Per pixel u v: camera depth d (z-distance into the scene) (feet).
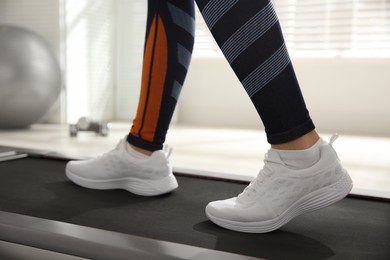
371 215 3.54
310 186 2.93
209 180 4.75
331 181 2.94
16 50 9.73
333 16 11.43
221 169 6.25
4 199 3.85
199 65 12.59
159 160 4.01
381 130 11.03
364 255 2.70
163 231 3.09
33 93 9.93
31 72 9.80
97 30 12.46
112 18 12.93
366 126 11.16
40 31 11.75
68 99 11.75
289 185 2.92
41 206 3.67
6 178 4.66
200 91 12.66
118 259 2.66
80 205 3.72
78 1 11.75
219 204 3.19
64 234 2.85
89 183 4.27
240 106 12.29
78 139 9.11
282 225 3.01
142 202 3.85
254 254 2.68
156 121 3.95
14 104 9.84
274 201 2.96
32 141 8.73
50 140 8.91
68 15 11.53
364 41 11.27
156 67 3.80
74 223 3.24
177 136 9.80
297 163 2.90
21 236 2.97
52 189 4.24
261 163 6.77
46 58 10.16
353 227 3.23
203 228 3.16
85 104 12.32
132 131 4.09
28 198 3.90
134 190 4.11
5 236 3.03
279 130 2.82
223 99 12.45
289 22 11.88
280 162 2.93
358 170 6.39
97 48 12.52
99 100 12.78
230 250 2.74
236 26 2.67
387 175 6.07
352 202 3.92
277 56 2.68
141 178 4.05
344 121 11.34
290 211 2.98
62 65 11.55
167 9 3.72
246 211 3.03
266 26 2.66
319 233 3.09
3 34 9.87
